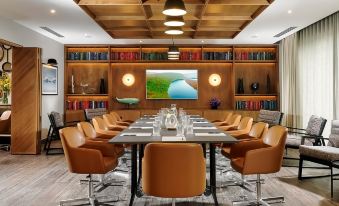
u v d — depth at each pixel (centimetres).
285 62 880
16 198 398
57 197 403
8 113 841
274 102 945
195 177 273
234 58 940
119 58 941
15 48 706
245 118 547
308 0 527
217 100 945
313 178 496
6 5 557
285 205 371
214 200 376
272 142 386
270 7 566
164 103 974
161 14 612
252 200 376
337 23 617
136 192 401
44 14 614
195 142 320
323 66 680
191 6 552
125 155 655
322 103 687
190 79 962
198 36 816
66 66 952
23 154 705
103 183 452
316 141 534
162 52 946
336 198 397
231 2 516
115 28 714
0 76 1018
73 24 693
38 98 712
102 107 949
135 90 973
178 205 376
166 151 269
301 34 789
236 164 350
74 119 933
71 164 334
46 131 830
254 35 816
